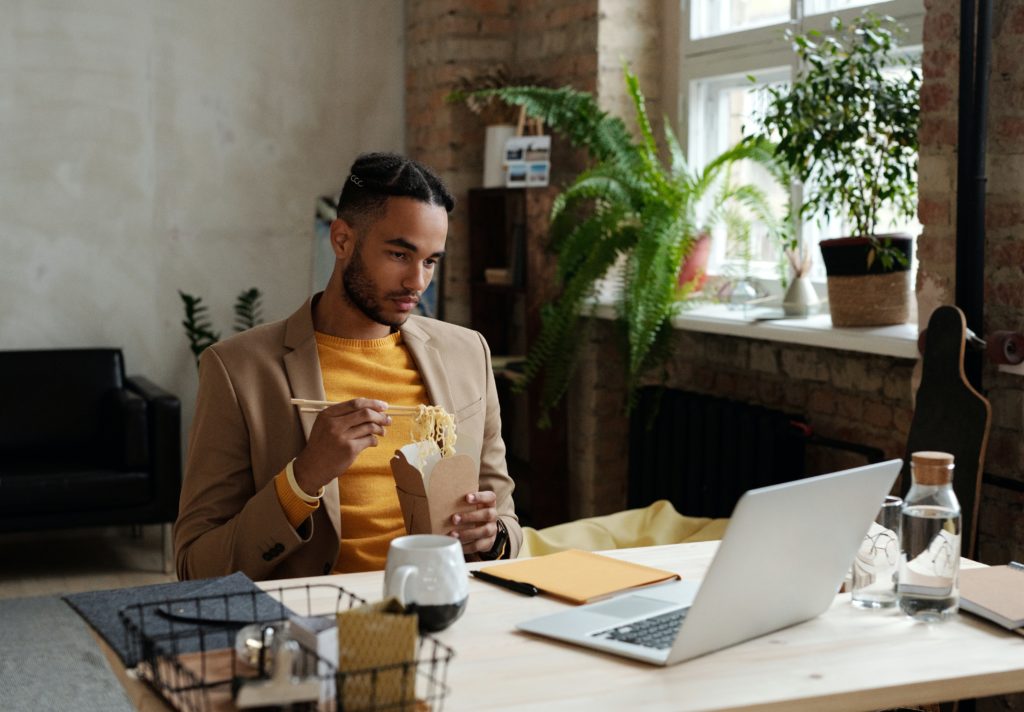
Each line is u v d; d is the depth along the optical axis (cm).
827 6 373
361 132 558
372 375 226
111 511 452
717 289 413
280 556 198
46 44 505
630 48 447
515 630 157
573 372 442
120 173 520
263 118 541
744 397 389
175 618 151
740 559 144
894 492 323
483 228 506
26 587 448
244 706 124
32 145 506
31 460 473
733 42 409
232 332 542
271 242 546
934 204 287
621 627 156
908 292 317
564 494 458
